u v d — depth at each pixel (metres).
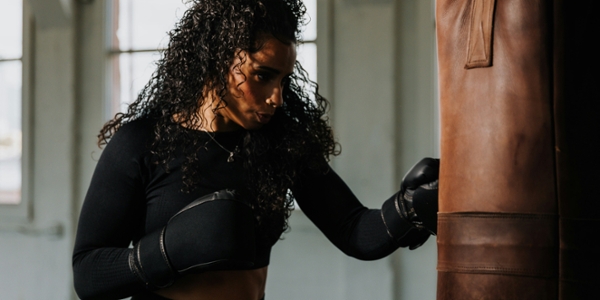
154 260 1.07
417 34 3.32
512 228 0.85
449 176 0.91
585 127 0.88
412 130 3.34
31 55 3.97
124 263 1.10
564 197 0.84
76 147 3.91
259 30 1.17
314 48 3.47
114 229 1.18
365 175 3.37
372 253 1.29
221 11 1.20
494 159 0.86
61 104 3.91
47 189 3.92
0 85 4.12
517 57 0.86
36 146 3.96
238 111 1.21
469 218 0.88
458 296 0.89
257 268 1.29
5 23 4.11
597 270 0.86
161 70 1.28
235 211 1.07
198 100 1.25
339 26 3.42
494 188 0.86
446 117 0.92
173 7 3.79
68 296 3.86
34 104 3.97
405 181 1.21
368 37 3.37
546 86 0.85
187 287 1.20
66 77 3.90
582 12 0.89
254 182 1.27
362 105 3.38
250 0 1.18
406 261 3.30
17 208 3.96
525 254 0.85
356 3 3.38
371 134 3.36
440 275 0.92
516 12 0.86
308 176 1.41
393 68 3.33
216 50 1.21
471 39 0.89
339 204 1.38
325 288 3.43
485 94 0.88
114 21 3.90
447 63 0.93
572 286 0.84
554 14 0.85
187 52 1.25
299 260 3.48
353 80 3.39
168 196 1.20
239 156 1.27
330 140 1.45
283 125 1.35
